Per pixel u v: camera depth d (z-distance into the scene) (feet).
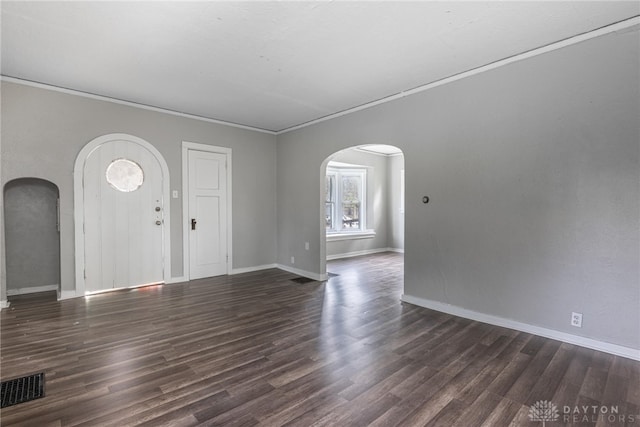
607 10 7.41
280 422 5.66
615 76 7.99
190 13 7.55
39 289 13.83
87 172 13.09
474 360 7.89
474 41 8.80
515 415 5.86
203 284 15.21
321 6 7.27
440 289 11.51
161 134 14.88
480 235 10.44
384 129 13.19
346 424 5.62
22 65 10.44
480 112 10.36
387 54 9.55
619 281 8.03
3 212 11.64
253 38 8.68
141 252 14.56
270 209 19.02
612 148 8.06
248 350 8.42
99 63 10.25
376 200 25.34
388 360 7.91
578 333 8.65
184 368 7.49
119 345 8.67
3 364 7.63
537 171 9.24
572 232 8.68
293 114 15.60
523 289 9.59
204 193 16.37
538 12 7.48
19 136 11.69
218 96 13.19
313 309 11.71
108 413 5.88
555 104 8.89
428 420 5.73
